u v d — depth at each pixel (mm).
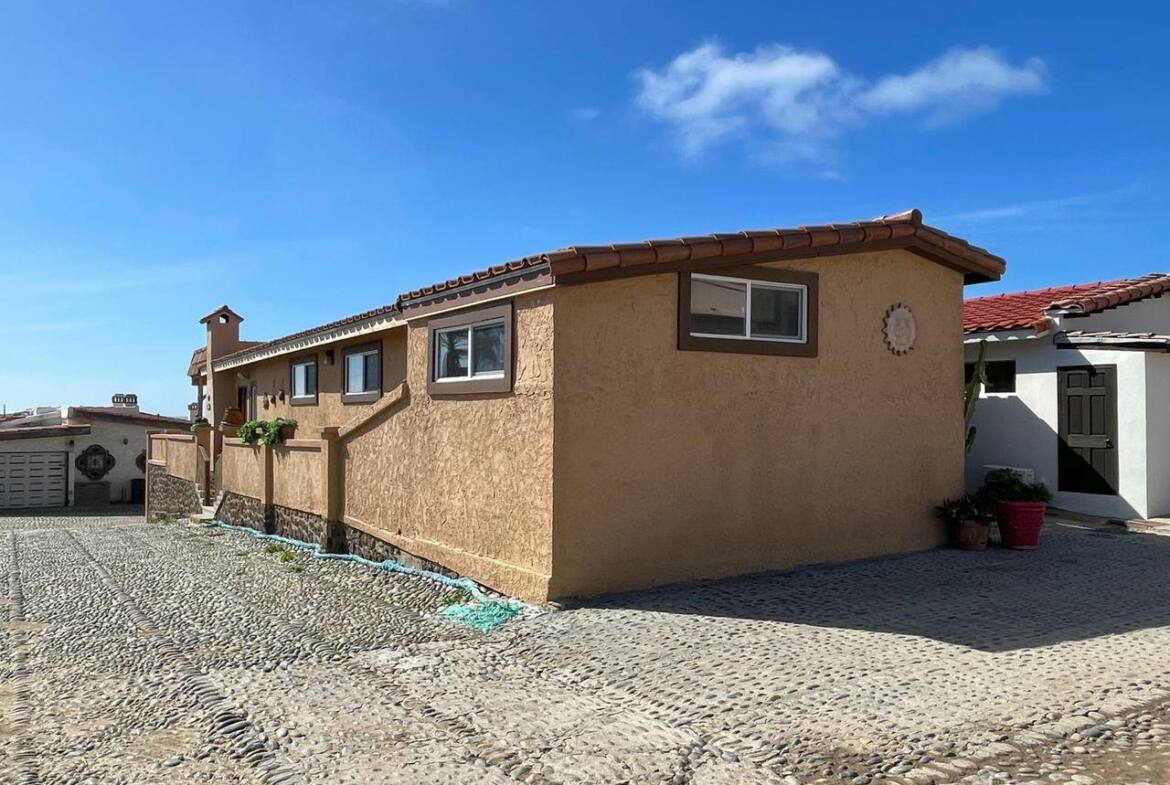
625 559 7996
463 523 9117
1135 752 4430
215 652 6969
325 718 5301
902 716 4934
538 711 5289
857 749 4512
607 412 7898
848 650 6184
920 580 8398
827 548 9227
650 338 8148
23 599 9641
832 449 9289
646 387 8109
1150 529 11172
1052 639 6406
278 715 5375
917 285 10031
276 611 8484
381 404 10883
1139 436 11727
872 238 9320
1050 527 11609
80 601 9406
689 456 8352
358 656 6703
